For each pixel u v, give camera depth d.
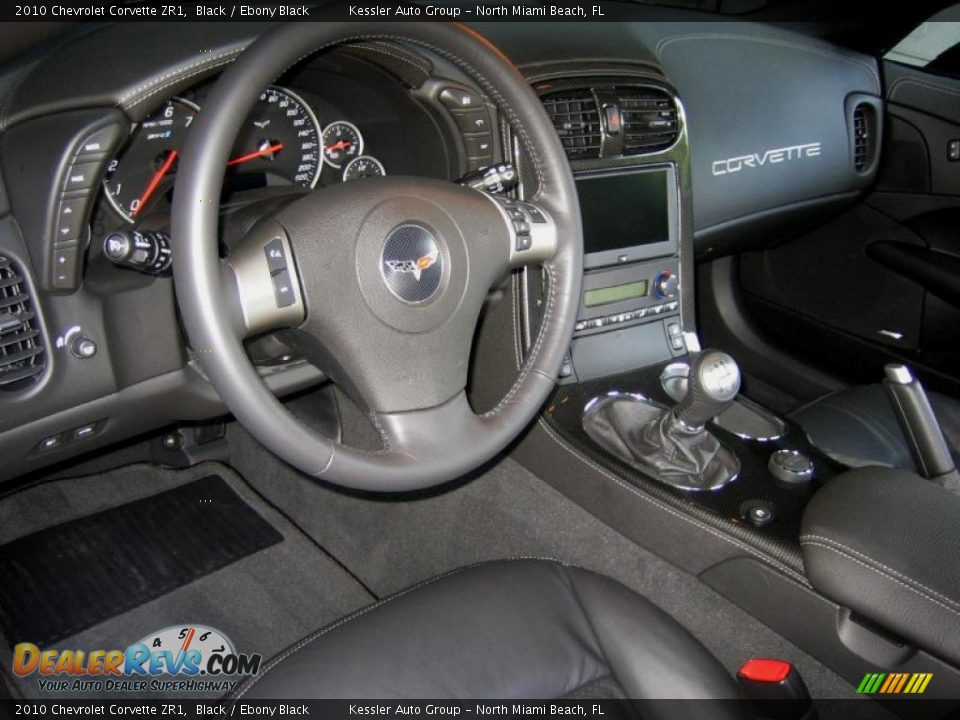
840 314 2.53
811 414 1.83
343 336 1.05
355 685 0.95
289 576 1.87
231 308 0.98
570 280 1.22
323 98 1.52
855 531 1.16
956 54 2.26
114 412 1.33
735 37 2.09
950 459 1.49
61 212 1.13
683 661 1.04
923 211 2.34
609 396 1.68
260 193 1.44
